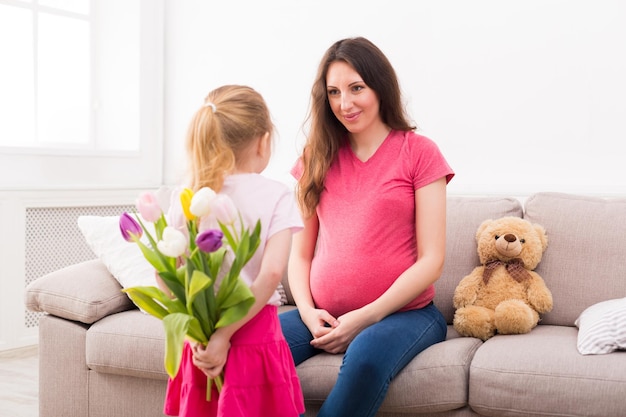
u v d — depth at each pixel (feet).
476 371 6.40
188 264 5.24
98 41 13.58
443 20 10.69
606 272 7.64
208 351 5.40
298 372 6.79
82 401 8.11
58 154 12.41
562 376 6.16
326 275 7.23
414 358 6.64
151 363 7.55
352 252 7.15
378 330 6.55
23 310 11.85
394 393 6.49
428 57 10.84
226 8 12.91
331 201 7.43
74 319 8.11
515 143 10.20
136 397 7.84
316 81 7.48
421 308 7.27
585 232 7.83
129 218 5.49
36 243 11.96
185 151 6.07
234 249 5.38
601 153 9.61
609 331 6.47
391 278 7.09
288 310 8.39
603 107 9.57
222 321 5.34
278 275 5.57
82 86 13.50
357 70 7.16
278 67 12.39
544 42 9.95
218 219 5.26
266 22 12.49
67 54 13.20
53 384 8.25
